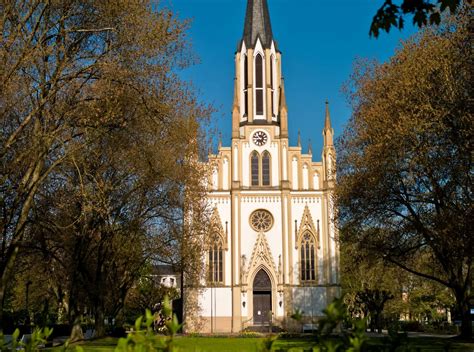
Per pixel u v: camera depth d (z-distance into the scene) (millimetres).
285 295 80562
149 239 47094
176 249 48062
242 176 83750
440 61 34594
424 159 35469
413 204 41219
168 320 8234
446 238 34688
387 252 43562
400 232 42000
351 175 43406
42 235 39250
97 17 27422
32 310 86375
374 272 71125
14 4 25656
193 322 76312
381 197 40656
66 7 26844
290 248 82062
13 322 85938
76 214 36688
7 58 24828
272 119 86750
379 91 41688
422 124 33781
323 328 7910
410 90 35812
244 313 80062
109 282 47281
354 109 45656
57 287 58531
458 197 35469
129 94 28203
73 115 27250
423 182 38312
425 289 80938
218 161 84375
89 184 32688
